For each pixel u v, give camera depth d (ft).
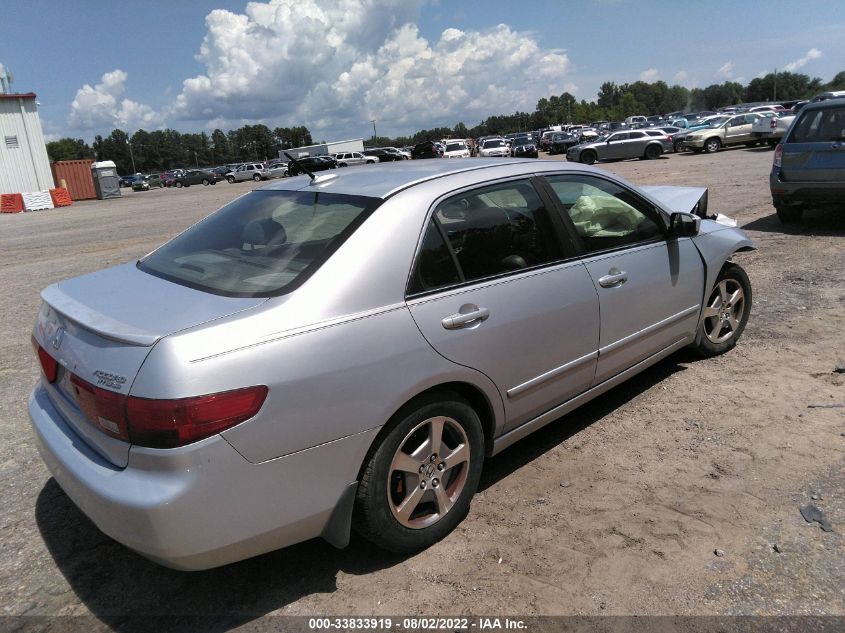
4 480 11.87
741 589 8.20
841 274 21.80
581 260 11.26
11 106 113.39
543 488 10.73
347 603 8.34
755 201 39.52
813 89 476.95
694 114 182.39
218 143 505.66
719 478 10.65
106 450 7.58
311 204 10.01
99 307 8.52
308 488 7.77
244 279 8.61
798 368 14.64
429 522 9.27
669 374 14.97
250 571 9.07
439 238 9.40
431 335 8.79
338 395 7.85
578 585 8.43
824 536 9.08
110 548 9.77
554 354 10.70
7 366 18.39
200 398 6.91
